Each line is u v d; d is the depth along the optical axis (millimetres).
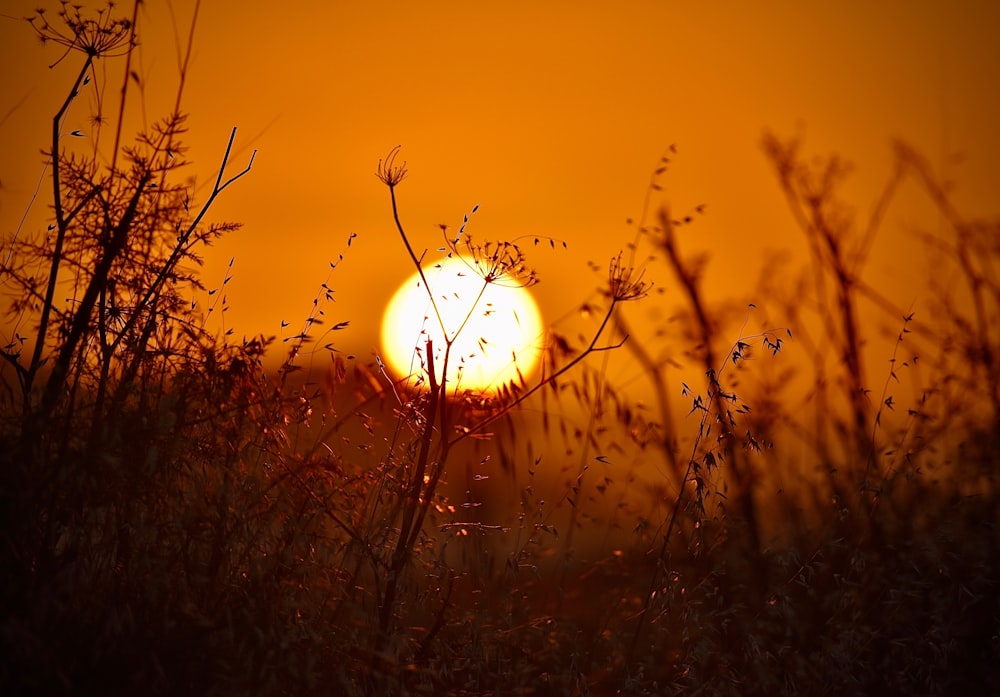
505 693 11578
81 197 10641
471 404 12047
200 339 10766
